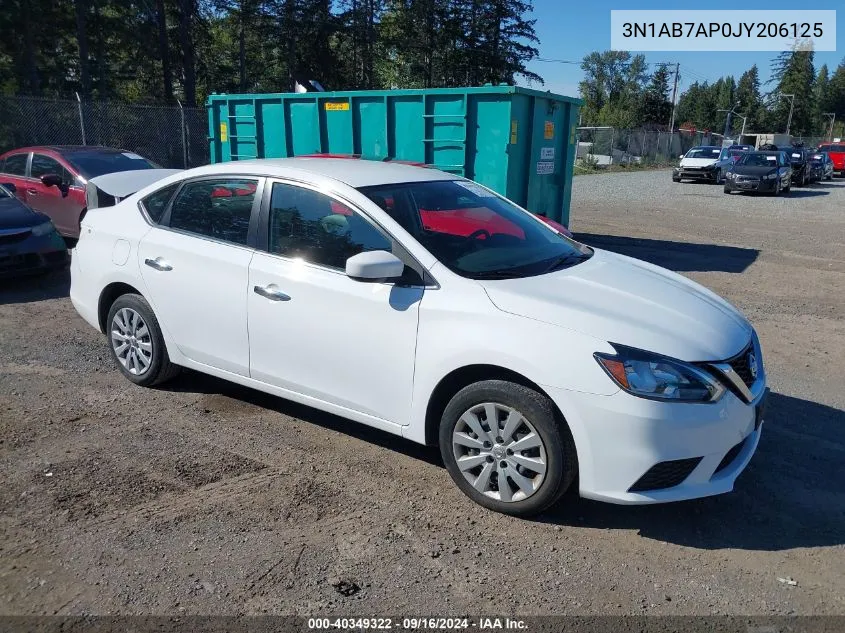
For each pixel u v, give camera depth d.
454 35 45.12
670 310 3.62
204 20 39.31
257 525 3.48
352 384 3.99
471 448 3.65
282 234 4.27
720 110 95.12
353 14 43.31
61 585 3.00
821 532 3.54
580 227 14.72
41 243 8.10
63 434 4.42
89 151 10.80
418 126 9.82
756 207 19.67
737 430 3.38
